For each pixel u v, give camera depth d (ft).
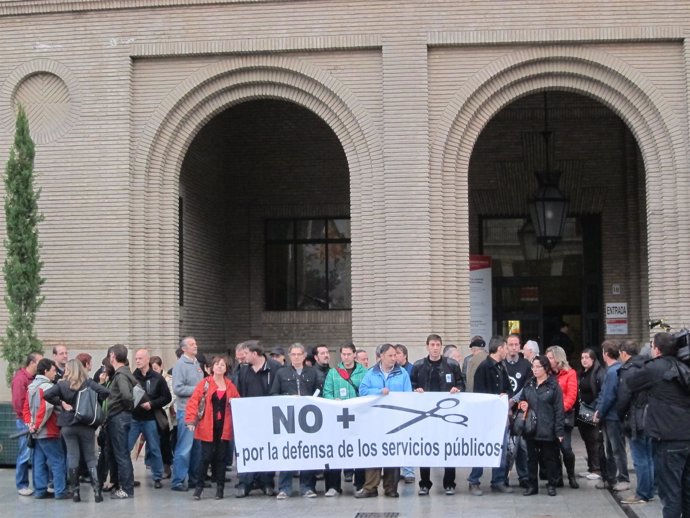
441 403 41.39
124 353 42.60
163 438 48.75
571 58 56.75
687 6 56.03
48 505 40.93
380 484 45.80
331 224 75.77
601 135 73.46
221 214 75.05
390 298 56.18
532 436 41.06
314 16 57.88
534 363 41.22
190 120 59.93
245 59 58.75
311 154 75.61
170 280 59.93
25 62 60.08
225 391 42.16
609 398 41.98
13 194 54.24
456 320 57.21
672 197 56.18
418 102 56.80
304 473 42.42
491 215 75.05
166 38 58.95
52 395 41.11
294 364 42.70
